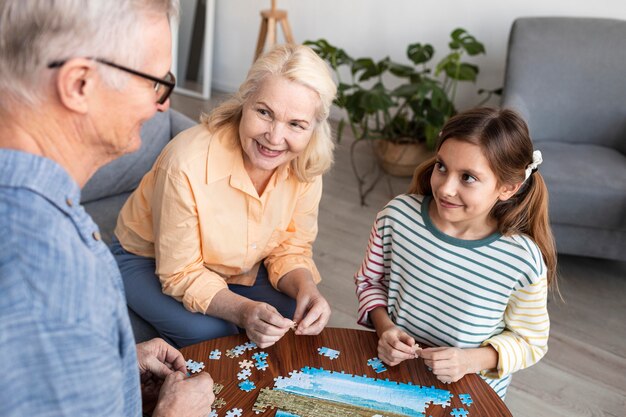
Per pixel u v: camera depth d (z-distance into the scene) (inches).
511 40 128.0
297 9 181.2
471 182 49.8
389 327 55.2
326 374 49.8
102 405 28.2
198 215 60.9
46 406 26.5
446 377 49.3
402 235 57.1
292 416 45.1
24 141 28.6
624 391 88.4
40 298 25.7
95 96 29.2
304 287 63.4
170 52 32.0
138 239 69.4
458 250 54.3
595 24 125.4
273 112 55.5
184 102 193.0
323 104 57.6
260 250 66.6
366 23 170.1
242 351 52.0
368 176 150.7
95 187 87.6
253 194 61.7
